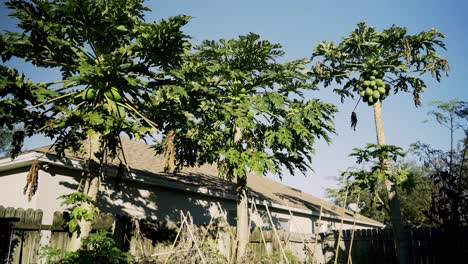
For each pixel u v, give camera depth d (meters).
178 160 11.22
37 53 7.12
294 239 13.25
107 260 7.27
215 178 17.17
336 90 14.03
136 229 9.34
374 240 12.70
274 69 11.87
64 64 7.47
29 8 6.61
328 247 14.09
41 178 9.28
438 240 10.46
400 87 13.22
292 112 11.41
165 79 7.97
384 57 13.13
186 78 7.91
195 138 10.86
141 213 11.67
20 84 6.18
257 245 12.44
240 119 10.19
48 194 9.34
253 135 12.38
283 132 10.98
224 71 10.68
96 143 7.42
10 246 6.59
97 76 6.58
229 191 15.33
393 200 10.73
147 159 14.38
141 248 8.87
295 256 11.84
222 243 11.28
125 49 7.39
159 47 7.16
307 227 20.33
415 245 11.09
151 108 7.88
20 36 6.70
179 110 8.45
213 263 9.16
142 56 7.46
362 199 28.92
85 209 6.84
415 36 12.41
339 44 13.29
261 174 10.30
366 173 9.96
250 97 11.01
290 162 12.04
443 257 10.12
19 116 6.76
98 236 7.03
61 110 6.30
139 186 11.89
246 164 10.62
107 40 7.23
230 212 15.69
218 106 9.69
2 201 10.25
